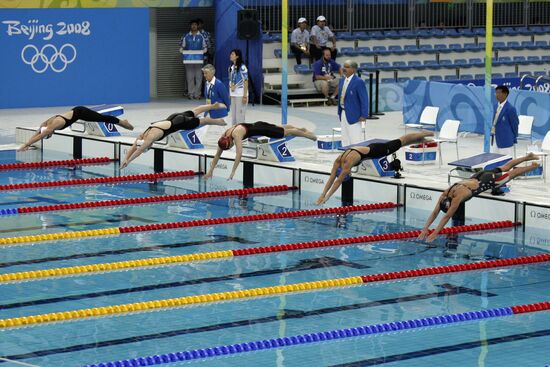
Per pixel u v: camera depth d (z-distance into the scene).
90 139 30.91
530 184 24.45
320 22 42.25
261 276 18.02
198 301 16.47
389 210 23.73
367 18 46.44
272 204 24.28
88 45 41.50
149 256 19.28
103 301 16.33
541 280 17.84
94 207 23.86
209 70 29.17
